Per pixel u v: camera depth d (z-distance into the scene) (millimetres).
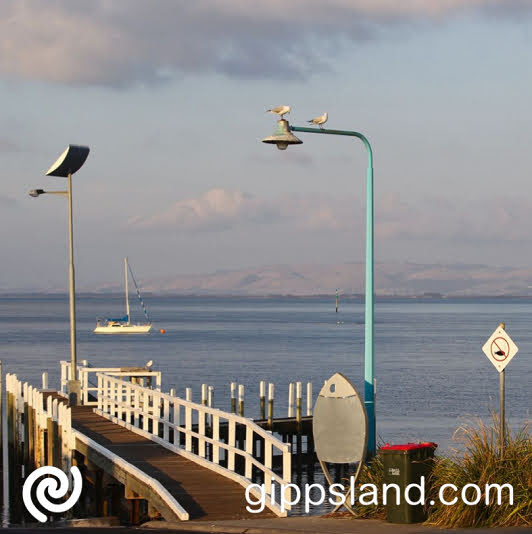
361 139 24703
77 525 21219
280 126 23500
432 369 90938
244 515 19031
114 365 96562
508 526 16234
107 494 26875
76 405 39469
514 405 60812
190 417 26625
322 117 23969
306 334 172625
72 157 37688
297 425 39656
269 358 106188
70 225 39031
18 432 39531
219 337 161125
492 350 18156
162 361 101875
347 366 94188
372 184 24750
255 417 55250
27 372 89312
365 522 17391
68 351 123562
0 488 38875
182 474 23219
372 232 24609
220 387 72812
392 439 44375
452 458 18016
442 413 56094
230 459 23109
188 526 17922
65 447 28875
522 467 16859
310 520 17969
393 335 168625
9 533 18375
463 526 16438
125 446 28062
